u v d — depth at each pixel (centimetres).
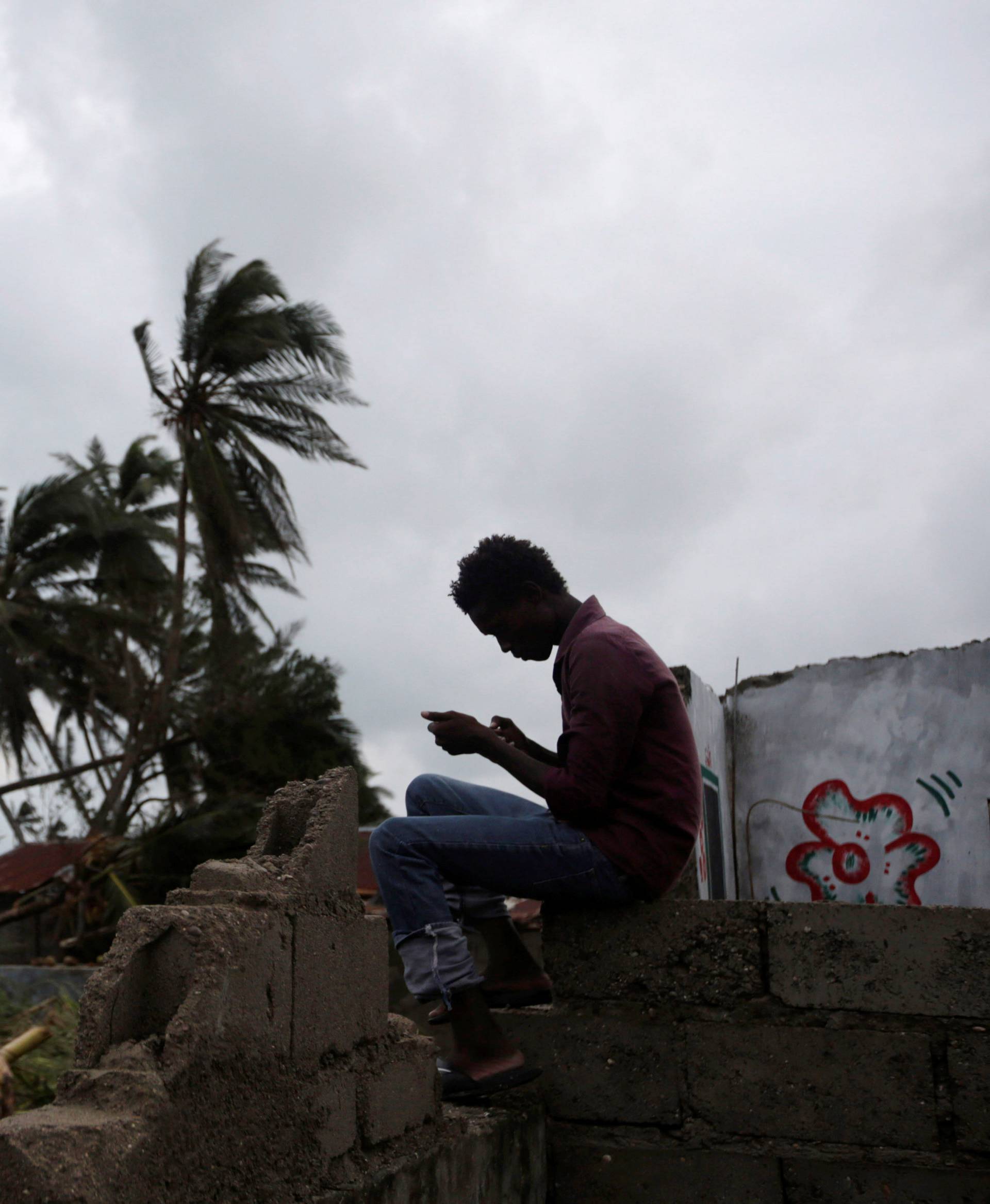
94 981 162
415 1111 226
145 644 2222
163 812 1761
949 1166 264
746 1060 281
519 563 295
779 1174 273
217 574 2075
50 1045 567
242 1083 170
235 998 170
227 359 2008
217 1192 161
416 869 268
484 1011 265
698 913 291
